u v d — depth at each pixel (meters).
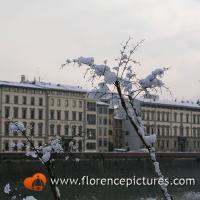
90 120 117.69
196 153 104.56
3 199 43.69
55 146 9.66
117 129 123.50
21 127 10.05
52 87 111.75
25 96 107.06
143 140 7.60
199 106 143.75
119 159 88.62
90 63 7.41
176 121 136.12
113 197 55.62
